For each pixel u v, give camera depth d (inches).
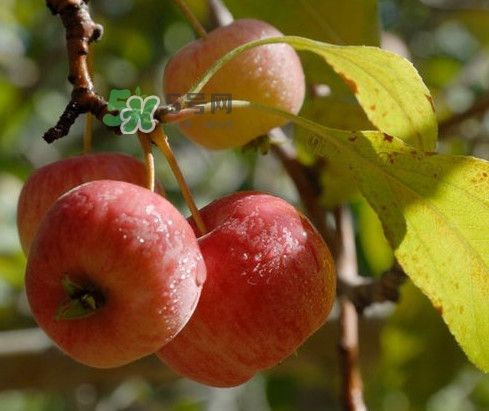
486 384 23.8
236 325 9.7
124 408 24.1
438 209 10.8
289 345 9.8
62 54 25.5
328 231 14.3
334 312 17.6
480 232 10.7
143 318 9.2
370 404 22.0
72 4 10.7
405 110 11.2
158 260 9.1
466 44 26.1
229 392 23.9
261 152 12.1
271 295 9.7
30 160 25.0
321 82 13.8
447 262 10.9
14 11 26.0
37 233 9.3
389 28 25.7
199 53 11.6
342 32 13.9
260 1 14.0
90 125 11.5
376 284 13.4
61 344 9.4
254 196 10.2
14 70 25.2
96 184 9.4
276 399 23.6
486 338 11.0
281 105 11.7
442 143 17.6
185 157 23.9
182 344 9.8
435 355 16.9
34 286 9.3
